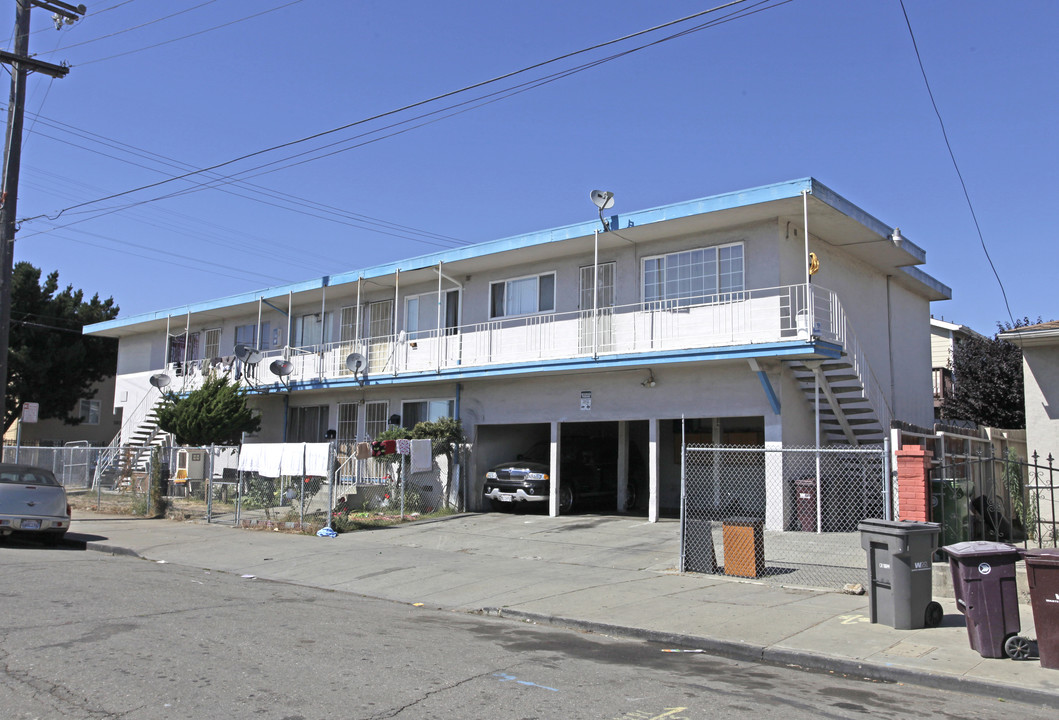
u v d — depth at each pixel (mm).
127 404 32219
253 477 21719
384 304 24438
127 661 6617
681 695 6105
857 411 16547
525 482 19047
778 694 6277
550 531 16484
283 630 8109
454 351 21109
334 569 12734
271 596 10445
